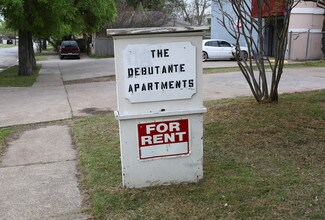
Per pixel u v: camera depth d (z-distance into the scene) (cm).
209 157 481
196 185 396
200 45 373
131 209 356
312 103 742
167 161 393
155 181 395
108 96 1081
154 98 373
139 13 3553
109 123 708
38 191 418
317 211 338
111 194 385
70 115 828
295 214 335
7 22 1647
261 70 717
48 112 869
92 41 3909
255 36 1792
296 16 2177
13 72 1938
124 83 367
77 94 1138
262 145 515
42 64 2562
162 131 385
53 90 1241
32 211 370
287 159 465
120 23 3406
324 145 506
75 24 1848
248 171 431
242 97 901
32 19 1584
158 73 370
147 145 386
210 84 1215
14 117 827
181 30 361
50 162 516
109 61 2672
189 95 379
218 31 2870
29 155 552
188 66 374
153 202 366
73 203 385
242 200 363
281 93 936
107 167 467
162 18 3566
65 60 3014
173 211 348
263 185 392
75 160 521
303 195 368
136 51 363
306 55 2195
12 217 360
